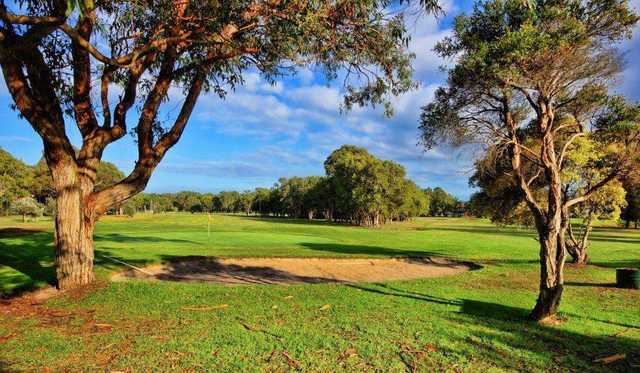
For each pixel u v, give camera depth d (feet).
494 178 59.47
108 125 36.06
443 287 42.70
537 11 28.37
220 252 65.62
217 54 32.27
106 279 39.37
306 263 62.23
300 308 30.99
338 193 247.91
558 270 29.89
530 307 34.35
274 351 21.08
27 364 18.88
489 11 30.45
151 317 27.53
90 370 18.25
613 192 56.39
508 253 80.53
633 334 26.53
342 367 19.26
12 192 211.20
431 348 22.27
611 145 49.80
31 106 31.78
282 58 31.40
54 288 35.29
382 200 224.94
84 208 35.73
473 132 33.88
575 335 25.90
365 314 29.48
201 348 21.24
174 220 210.18
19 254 54.24
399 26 27.68
